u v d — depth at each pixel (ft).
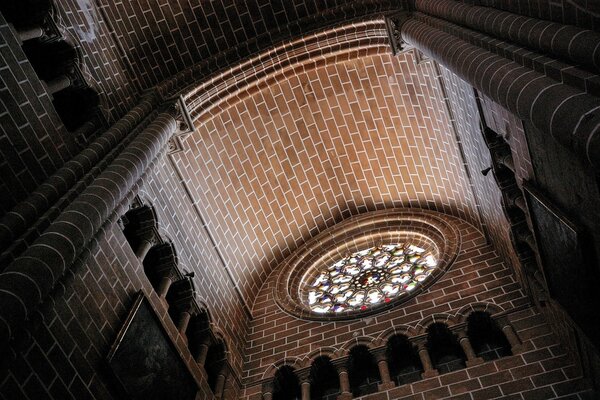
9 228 29.60
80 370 31.37
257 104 59.31
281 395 49.21
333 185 64.80
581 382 38.29
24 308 25.23
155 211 47.09
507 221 44.16
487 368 41.78
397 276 57.06
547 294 40.01
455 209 59.36
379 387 44.19
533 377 39.86
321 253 62.85
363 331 49.42
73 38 45.57
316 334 51.37
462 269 51.85
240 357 51.52
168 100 52.34
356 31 55.16
